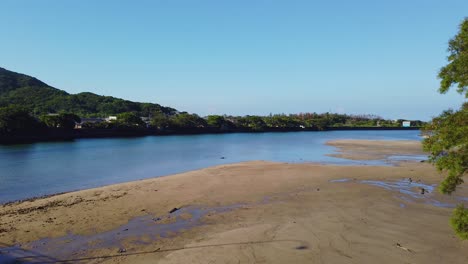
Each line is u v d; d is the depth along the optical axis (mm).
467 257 11367
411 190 22188
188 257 11445
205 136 109438
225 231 14117
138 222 15578
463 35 8984
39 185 26469
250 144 73625
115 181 28438
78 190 24234
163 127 120125
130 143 74750
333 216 16031
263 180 25828
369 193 21203
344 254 11555
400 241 12773
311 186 23484
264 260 11086
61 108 168125
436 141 9586
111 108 178250
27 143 70938
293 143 76312
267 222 15227
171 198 20125
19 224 15180
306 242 12625
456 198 19828
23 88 189250
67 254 11969
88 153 51500
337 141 81875
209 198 20109
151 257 11570
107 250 12281
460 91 9039
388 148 60281
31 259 11562
